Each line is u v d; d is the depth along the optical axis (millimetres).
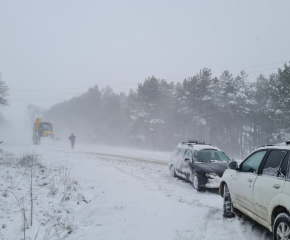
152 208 7113
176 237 5129
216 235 5320
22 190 8555
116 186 9867
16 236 5227
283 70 34156
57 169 13297
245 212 5770
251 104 42844
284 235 4125
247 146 48938
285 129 33906
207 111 45656
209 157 11133
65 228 5746
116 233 5414
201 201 8320
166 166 16375
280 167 4742
